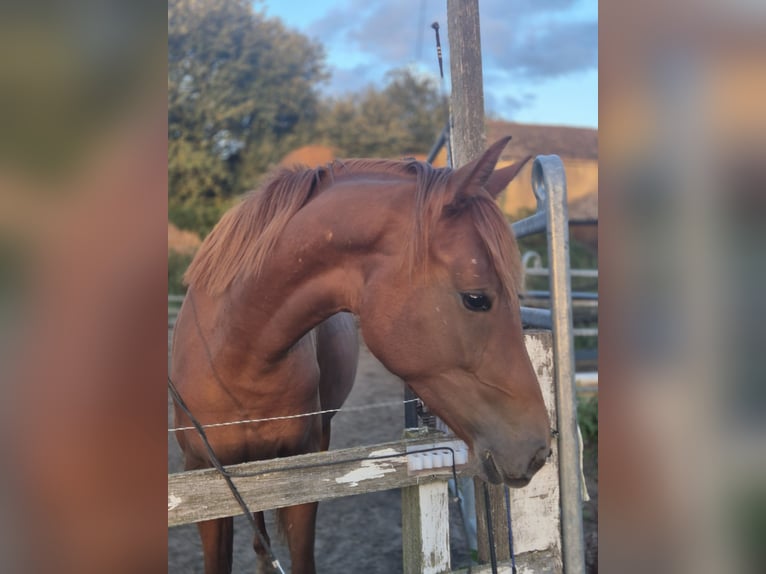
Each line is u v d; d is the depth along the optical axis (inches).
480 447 49.8
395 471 57.1
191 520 49.6
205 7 685.9
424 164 56.4
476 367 49.6
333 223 54.5
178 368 68.8
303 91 738.2
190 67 682.2
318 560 111.0
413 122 787.4
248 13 709.9
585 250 454.0
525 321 76.9
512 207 513.0
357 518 129.6
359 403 212.4
